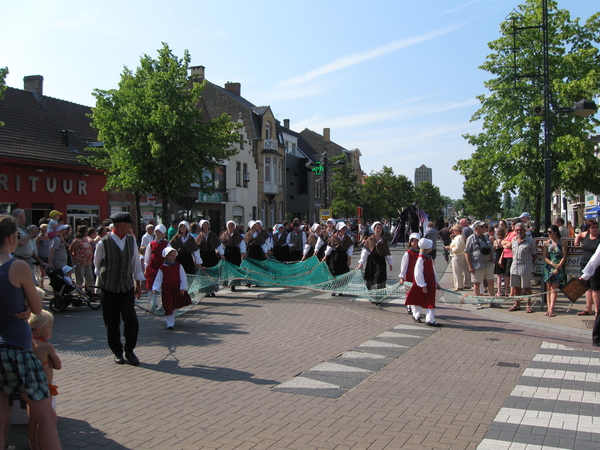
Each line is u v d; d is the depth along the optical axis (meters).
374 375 6.43
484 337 8.59
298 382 6.13
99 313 11.16
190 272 11.75
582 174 19.62
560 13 20.69
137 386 5.99
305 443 4.43
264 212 43.72
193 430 4.71
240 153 39.22
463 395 5.69
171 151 20.23
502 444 4.39
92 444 4.41
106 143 21.03
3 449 3.68
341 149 68.31
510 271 11.09
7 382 3.59
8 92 24.75
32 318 4.26
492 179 21.91
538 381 6.20
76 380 6.22
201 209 34.28
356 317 10.38
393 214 51.91
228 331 9.02
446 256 24.36
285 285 13.68
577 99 19.09
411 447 4.34
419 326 9.48
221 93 42.62
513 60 20.58
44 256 12.69
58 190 23.41
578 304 11.61
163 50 21.28
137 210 22.75
